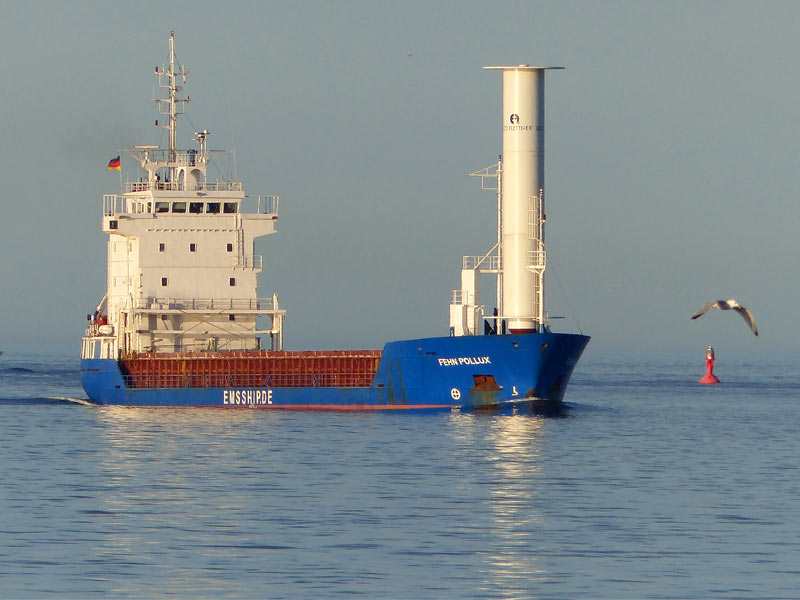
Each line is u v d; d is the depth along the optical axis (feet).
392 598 543.39
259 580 569.23
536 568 594.24
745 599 547.08
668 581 573.74
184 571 583.99
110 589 554.46
